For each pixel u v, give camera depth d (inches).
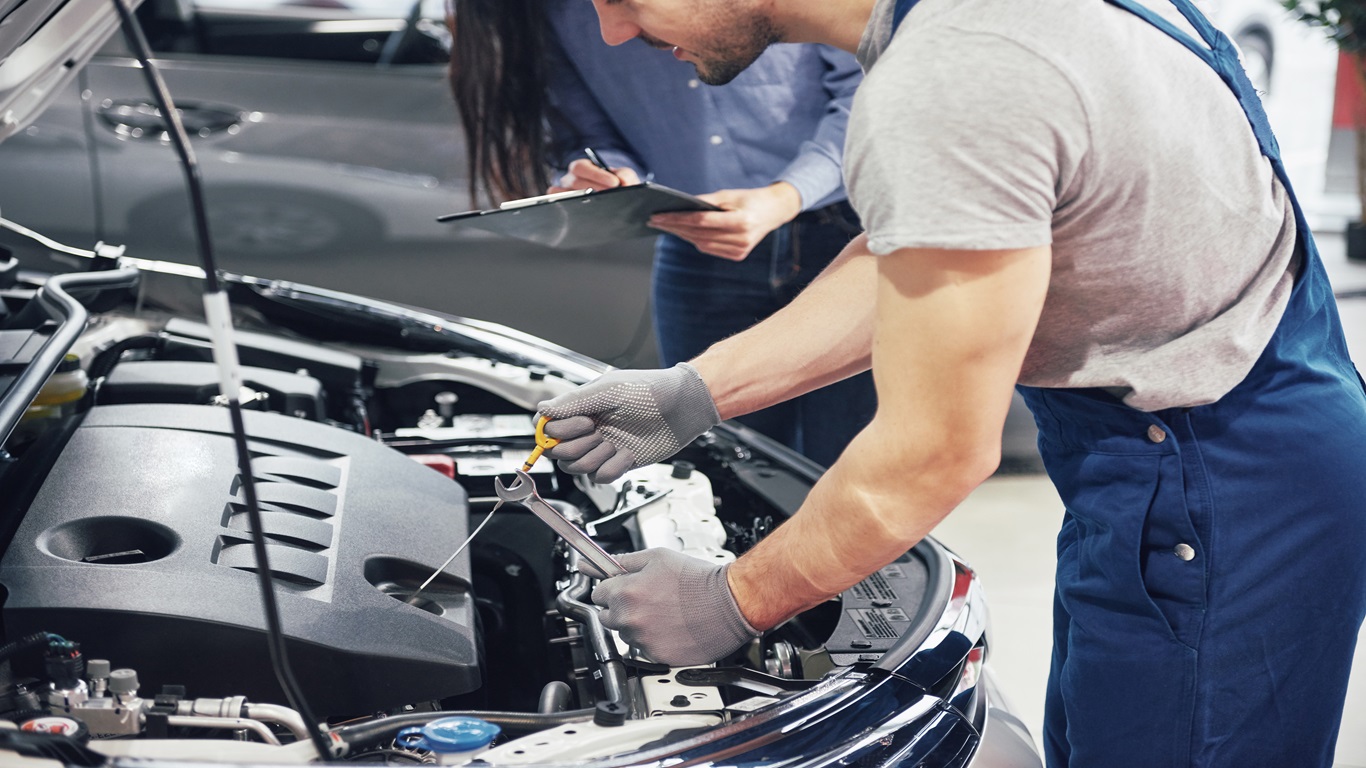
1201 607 42.9
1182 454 42.0
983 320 34.9
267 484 50.1
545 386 72.7
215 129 112.6
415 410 74.9
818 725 39.6
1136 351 41.3
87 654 39.8
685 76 76.2
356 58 115.2
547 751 37.4
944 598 49.6
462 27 74.3
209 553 43.7
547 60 76.4
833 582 40.9
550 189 80.4
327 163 114.7
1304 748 45.4
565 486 66.4
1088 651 45.3
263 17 113.7
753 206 72.1
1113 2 38.0
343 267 117.0
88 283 66.2
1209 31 41.7
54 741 32.9
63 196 112.6
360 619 42.6
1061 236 38.0
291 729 38.2
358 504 51.2
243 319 79.7
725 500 62.8
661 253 86.7
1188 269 39.1
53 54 48.6
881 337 36.9
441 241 117.0
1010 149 33.8
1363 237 207.3
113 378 63.7
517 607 58.9
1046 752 53.9
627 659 44.3
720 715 40.9
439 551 50.5
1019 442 132.8
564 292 118.6
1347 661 45.1
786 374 48.4
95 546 45.1
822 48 77.7
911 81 34.5
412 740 38.2
